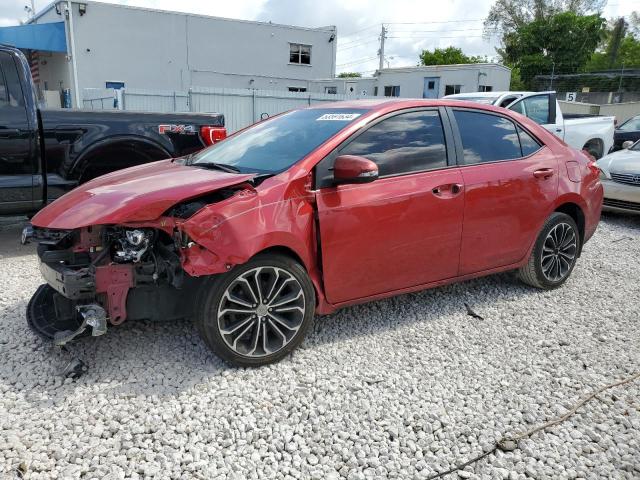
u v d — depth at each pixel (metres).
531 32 45.69
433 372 3.28
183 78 25.86
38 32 21.80
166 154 5.86
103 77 23.69
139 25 24.08
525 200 4.25
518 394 3.07
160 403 2.85
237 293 3.13
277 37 28.34
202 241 2.87
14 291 4.36
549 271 4.64
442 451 2.57
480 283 4.88
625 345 3.71
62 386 2.98
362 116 3.65
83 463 2.40
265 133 4.06
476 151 4.08
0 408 2.77
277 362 3.32
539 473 2.43
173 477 2.34
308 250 3.28
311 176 3.32
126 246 3.02
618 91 35.97
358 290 3.54
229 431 2.65
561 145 4.73
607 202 8.12
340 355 3.45
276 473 2.40
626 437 2.69
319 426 2.72
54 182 5.37
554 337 3.82
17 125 5.08
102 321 2.97
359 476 2.38
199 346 3.48
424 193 3.67
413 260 3.73
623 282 5.05
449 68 25.91
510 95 9.88
